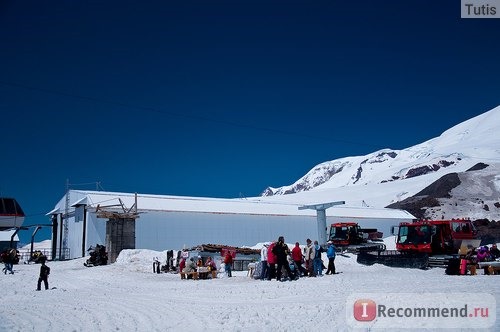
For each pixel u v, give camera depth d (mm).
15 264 43969
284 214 56156
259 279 21688
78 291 19781
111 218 39062
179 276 27312
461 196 92188
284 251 20062
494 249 24250
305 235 57250
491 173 104938
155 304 14648
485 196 91062
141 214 46906
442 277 20031
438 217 82438
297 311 11703
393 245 46469
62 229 55031
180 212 49125
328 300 13305
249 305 13328
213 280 23016
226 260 24828
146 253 35938
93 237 46000
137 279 25719
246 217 53188
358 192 146375
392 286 16078
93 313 13258
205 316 11828
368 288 15672
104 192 52562
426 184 126375
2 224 67188
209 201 57562
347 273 23391
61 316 12938
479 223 70312
